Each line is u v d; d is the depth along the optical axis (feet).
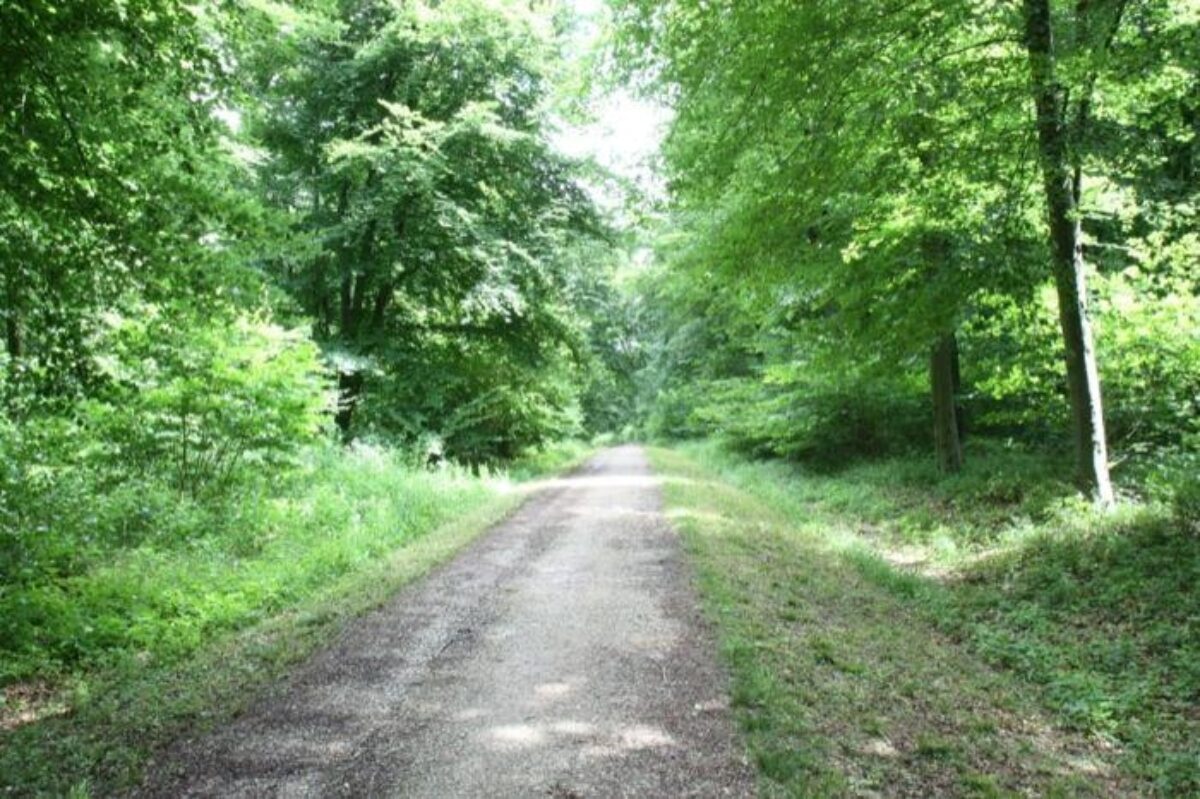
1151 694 21.63
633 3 31.04
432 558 36.35
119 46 21.43
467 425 73.72
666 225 62.75
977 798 15.31
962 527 42.27
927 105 31.76
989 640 25.95
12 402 26.99
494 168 71.61
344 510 44.24
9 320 23.03
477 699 19.93
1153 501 34.53
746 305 50.34
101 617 24.91
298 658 22.91
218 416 42.42
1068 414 46.98
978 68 32.42
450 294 73.46
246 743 17.52
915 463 59.98
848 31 28.17
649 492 62.13
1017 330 44.91
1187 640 23.99
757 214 34.96
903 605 30.53
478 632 25.54
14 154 20.12
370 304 77.05
